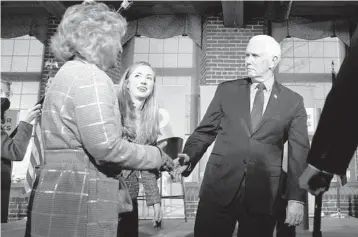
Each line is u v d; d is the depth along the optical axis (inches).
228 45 241.8
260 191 62.3
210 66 239.9
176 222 205.5
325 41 254.5
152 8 246.7
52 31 246.4
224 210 64.1
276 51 68.3
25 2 241.3
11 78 251.8
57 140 36.7
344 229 173.3
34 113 80.7
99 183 36.8
